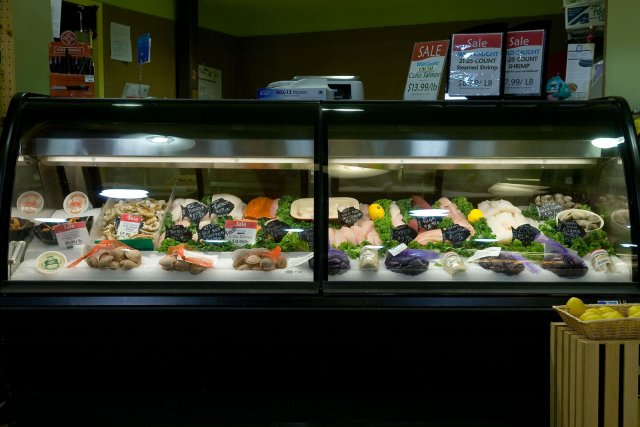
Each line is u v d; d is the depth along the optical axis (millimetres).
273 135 3000
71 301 2826
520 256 2980
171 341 2859
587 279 2916
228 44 7441
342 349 2855
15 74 3873
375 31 7141
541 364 2863
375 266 2926
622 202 2932
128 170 3305
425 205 3258
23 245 2967
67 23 4977
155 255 3055
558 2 6633
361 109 3029
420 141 3020
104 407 2928
